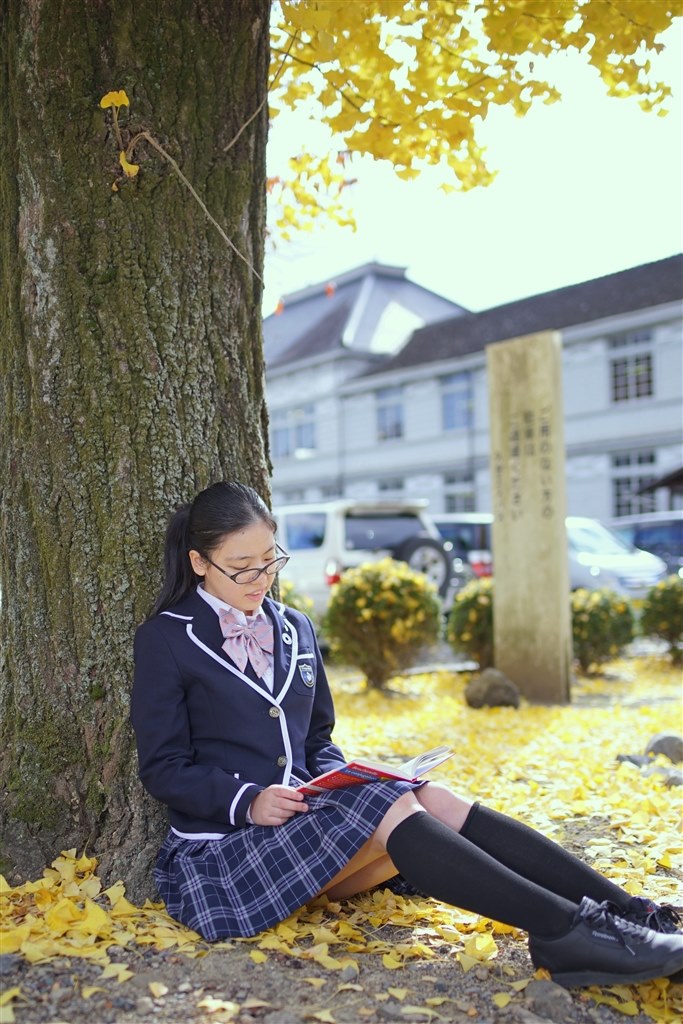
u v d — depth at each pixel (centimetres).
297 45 443
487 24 398
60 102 301
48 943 236
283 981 233
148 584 304
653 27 401
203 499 279
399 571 881
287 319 3531
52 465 305
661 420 2247
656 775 462
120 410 306
